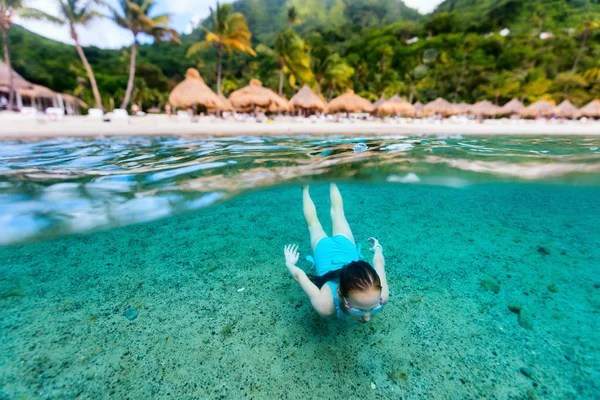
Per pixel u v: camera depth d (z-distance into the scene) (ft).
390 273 8.04
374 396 4.69
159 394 4.70
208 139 29.86
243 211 12.86
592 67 154.20
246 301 6.95
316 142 27.40
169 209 12.55
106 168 16.69
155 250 9.28
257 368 5.17
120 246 9.45
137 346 5.59
